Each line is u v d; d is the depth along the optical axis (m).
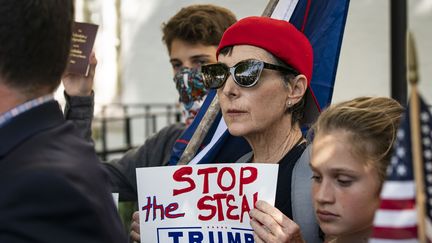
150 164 2.77
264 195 1.95
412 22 7.12
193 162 2.38
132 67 9.17
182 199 2.08
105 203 1.43
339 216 1.71
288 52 2.02
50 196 1.31
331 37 2.38
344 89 7.43
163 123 9.05
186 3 8.64
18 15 1.42
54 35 1.47
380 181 1.70
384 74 7.23
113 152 7.28
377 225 1.37
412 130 1.29
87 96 2.49
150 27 8.98
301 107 2.14
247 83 2.01
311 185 1.96
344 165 1.69
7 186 1.31
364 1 7.28
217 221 2.03
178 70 2.89
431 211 1.33
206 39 2.78
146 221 2.13
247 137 2.12
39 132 1.42
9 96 1.44
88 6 9.42
